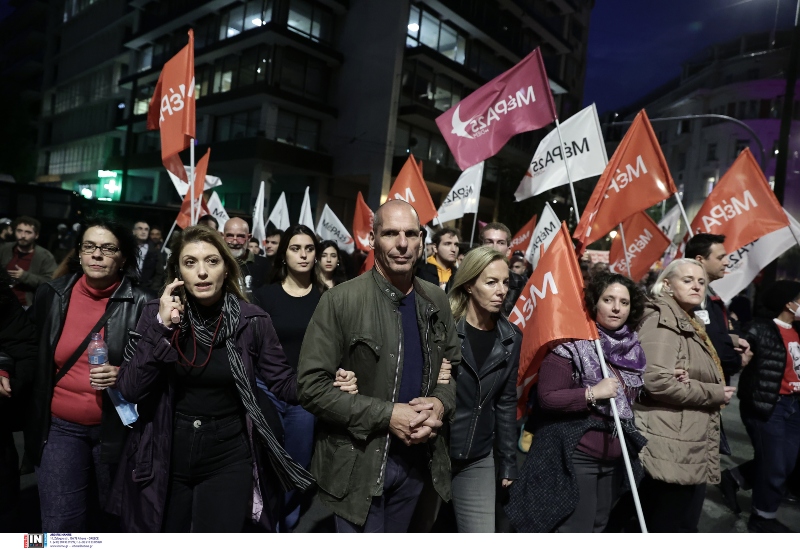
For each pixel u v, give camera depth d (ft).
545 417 9.94
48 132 175.11
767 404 12.73
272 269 12.97
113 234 8.89
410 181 21.01
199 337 7.64
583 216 12.75
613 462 9.45
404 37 87.81
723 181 15.75
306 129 94.89
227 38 92.63
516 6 107.65
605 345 9.71
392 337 7.54
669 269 11.09
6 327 8.89
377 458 7.31
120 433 8.43
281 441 8.66
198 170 21.03
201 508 7.70
